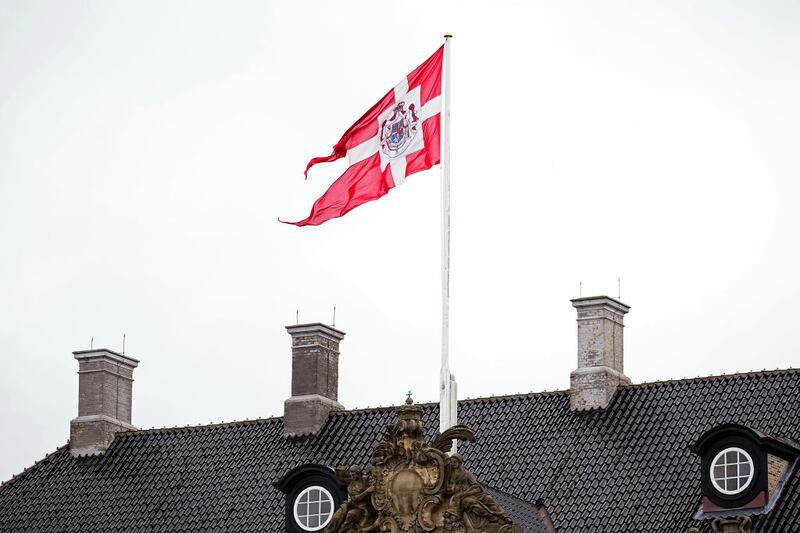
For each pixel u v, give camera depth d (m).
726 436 112.12
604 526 115.56
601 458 120.50
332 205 105.75
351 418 132.62
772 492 111.06
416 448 97.94
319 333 134.25
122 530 131.38
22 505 136.38
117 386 141.50
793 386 119.19
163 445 137.50
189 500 131.38
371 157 105.62
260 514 127.56
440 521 97.12
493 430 125.56
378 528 98.44
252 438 134.75
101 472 137.25
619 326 127.88
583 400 124.81
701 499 114.25
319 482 122.31
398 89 105.69
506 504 114.19
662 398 123.06
